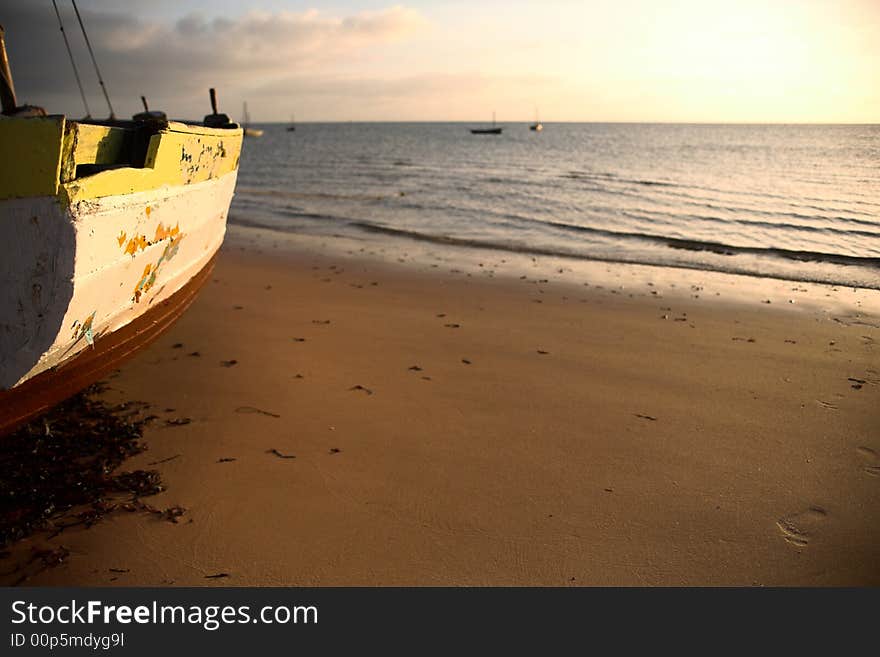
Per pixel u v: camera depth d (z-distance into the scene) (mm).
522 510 3621
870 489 3838
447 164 40094
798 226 14367
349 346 6312
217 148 4660
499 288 9070
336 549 3266
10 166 2506
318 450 4227
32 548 3205
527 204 19234
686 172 29734
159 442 4277
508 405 5004
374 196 22344
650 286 9250
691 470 4066
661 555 3262
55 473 3840
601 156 45438
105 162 3387
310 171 35406
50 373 3238
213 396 5004
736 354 6273
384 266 10578
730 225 14727
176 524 3426
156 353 5879
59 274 2758
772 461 4180
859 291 8922
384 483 3859
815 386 5434
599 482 3918
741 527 3480
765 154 43094
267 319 7121
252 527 3420
